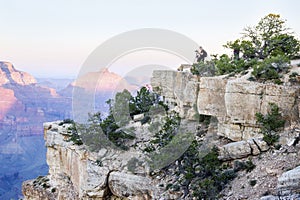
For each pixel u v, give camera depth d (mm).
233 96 26344
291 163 21953
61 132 33531
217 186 22719
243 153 24484
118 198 26641
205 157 24469
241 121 26203
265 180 21406
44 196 34688
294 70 27812
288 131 24578
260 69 27672
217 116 27656
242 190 21500
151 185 24781
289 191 19312
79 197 28828
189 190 23406
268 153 23844
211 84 27750
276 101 25078
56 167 34656
